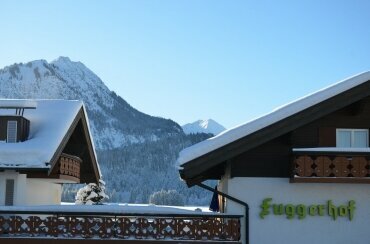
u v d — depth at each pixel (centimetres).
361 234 1797
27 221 1786
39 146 2191
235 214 1759
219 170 1969
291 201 1795
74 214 1775
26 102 2288
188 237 1750
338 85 1742
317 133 1820
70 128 2409
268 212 1784
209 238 1748
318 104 1736
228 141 1716
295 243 1781
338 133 1842
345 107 1834
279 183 1798
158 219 1762
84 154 2822
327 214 1802
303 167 1758
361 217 1805
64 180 2542
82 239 1753
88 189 3966
